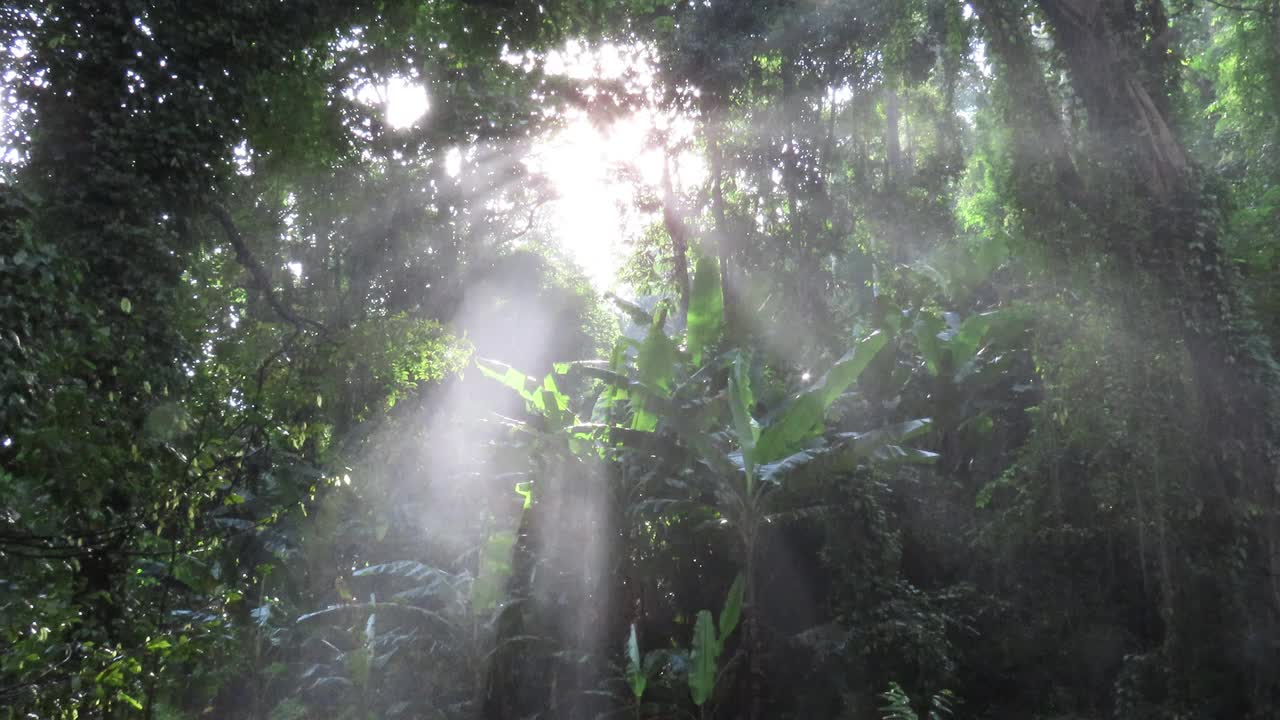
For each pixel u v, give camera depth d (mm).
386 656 12156
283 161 12523
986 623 12953
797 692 11781
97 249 7953
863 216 19828
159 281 8250
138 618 6855
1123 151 11227
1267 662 10070
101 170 8141
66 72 8250
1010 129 12070
